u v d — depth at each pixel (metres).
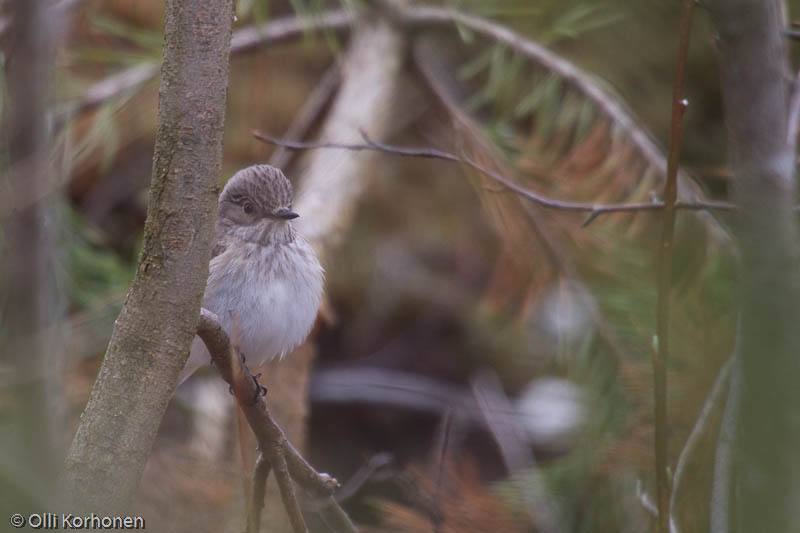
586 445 9.29
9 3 5.05
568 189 10.32
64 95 10.31
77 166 11.88
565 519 8.92
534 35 11.55
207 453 9.63
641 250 10.11
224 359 5.61
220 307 8.54
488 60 11.42
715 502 6.06
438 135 14.09
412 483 8.87
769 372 4.98
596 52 12.37
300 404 9.48
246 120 12.59
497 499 8.76
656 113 13.05
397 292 15.53
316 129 12.20
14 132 4.98
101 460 4.85
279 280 8.67
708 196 10.54
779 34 4.97
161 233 4.86
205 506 8.38
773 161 4.97
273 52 12.57
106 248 12.62
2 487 4.42
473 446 13.44
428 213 14.73
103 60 10.95
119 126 11.12
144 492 8.38
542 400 13.54
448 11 11.41
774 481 4.98
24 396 4.82
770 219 4.98
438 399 14.49
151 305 4.88
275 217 8.76
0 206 4.94
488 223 14.66
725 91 5.07
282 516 8.28
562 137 10.87
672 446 8.27
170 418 11.62
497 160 10.36
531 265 10.27
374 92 11.16
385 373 15.12
